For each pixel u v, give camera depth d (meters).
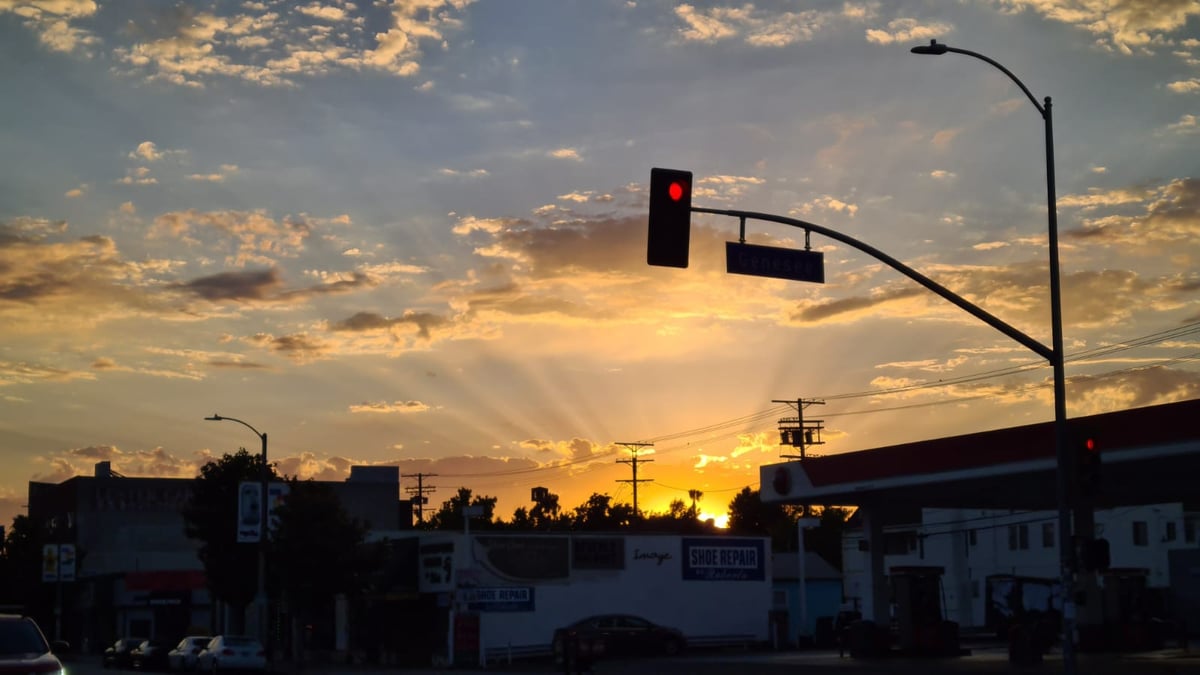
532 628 53.53
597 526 141.25
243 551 65.44
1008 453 37.03
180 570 84.06
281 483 57.06
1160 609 53.28
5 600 89.56
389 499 99.31
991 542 82.44
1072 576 22.86
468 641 50.03
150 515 92.56
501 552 53.47
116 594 81.81
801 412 91.81
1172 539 75.44
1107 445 33.62
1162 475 38.06
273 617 65.62
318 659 62.34
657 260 18.36
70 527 92.06
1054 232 23.50
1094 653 41.66
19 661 16.94
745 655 51.50
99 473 98.50
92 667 62.72
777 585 68.81
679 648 53.00
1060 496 23.02
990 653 45.00
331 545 55.47
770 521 149.75
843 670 36.44
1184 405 31.66
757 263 20.19
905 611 43.75
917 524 86.94
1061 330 23.19
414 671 47.06
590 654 37.12
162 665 58.25
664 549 57.47
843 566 97.25
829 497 47.06
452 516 144.25
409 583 55.69
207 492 66.44
